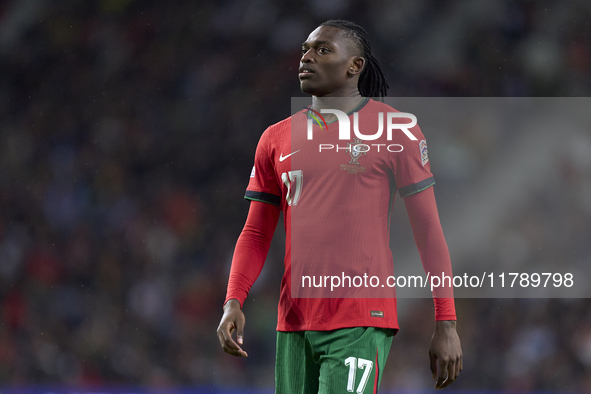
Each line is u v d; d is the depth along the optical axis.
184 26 53.59
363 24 51.38
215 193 49.00
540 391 36.78
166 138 50.88
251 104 51.16
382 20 51.12
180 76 52.62
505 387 37.25
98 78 53.16
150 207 47.91
